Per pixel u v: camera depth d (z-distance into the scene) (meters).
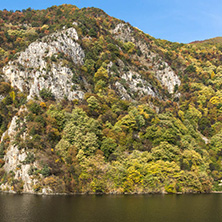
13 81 151.12
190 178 111.12
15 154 109.69
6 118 133.50
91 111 138.75
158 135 127.00
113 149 116.69
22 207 74.69
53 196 92.12
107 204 79.81
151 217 67.06
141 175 105.31
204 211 74.38
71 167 103.00
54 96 145.62
